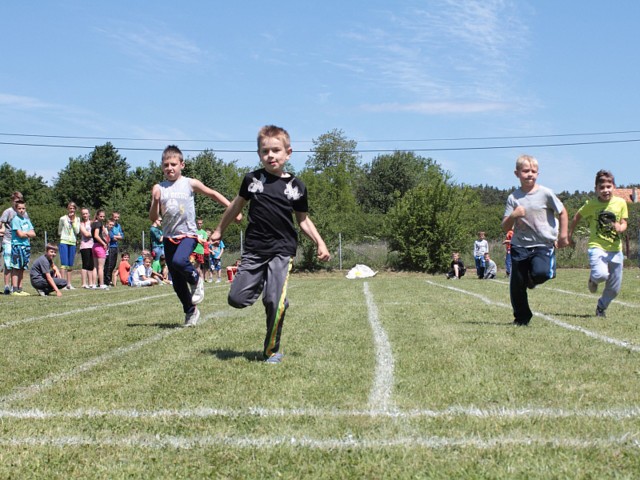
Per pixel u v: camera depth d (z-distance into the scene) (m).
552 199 7.23
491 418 3.55
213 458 3.03
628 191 72.56
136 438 3.33
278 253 5.27
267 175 5.33
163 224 7.36
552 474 2.76
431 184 29.25
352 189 80.69
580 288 14.79
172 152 7.26
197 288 7.61
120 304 10.80
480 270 22.75
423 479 2.73
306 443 3.21
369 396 4.06
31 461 3.02
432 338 6.43
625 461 2.89
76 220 15.84
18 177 71.94
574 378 4.49
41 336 6.80
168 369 4.96
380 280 21.45
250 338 6.60
